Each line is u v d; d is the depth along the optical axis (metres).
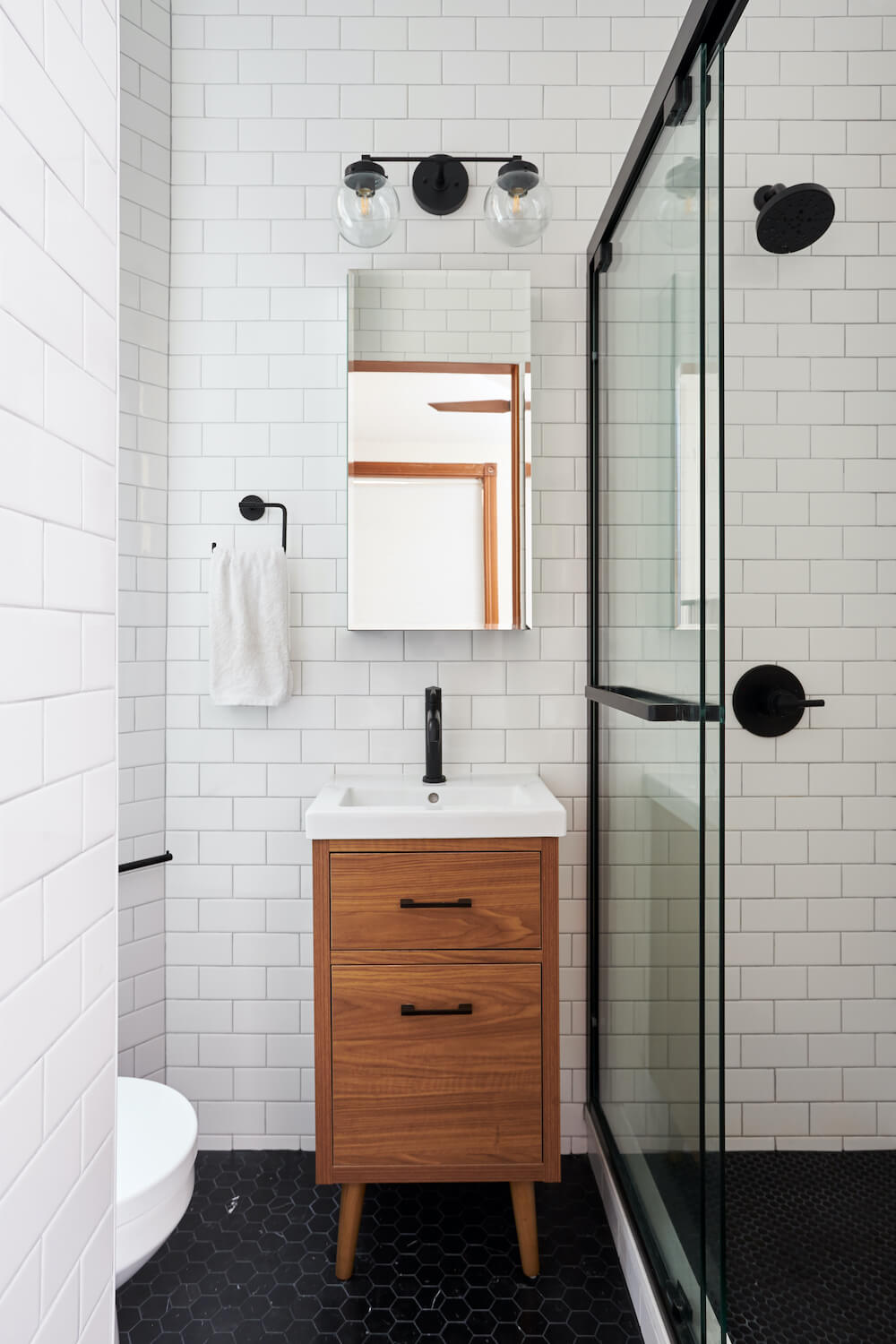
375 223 1.81
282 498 2.15
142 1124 1.43
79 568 0.83
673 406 1.39
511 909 1.73
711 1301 1.22
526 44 2.13
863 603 2.09
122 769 2.05
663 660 1.47
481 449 2.09
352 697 2.16
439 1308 1.65
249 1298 1.67
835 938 2.10
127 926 2.08
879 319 2.08
